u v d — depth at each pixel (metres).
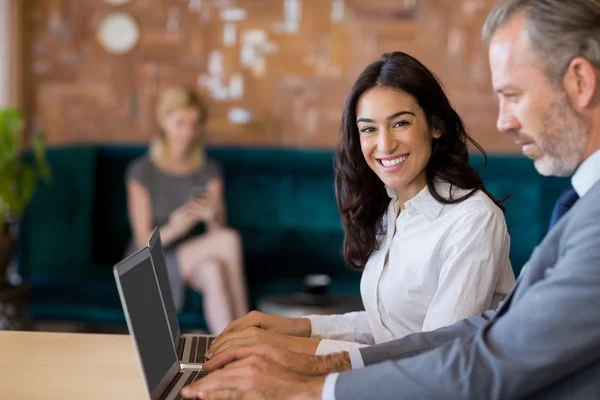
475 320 1.75
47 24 5.45
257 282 4.62
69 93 5.48
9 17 5.27
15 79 5.33
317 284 3.93
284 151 5.01
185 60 5.42
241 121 5.42
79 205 4.93
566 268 1.36
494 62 1.48
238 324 2.10
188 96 4.48
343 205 2.18
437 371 1.42
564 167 1.45
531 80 1.42
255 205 5.00
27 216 4.51
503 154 4.88
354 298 3.99
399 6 5.28
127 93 5.46
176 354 1.92
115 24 5.43
